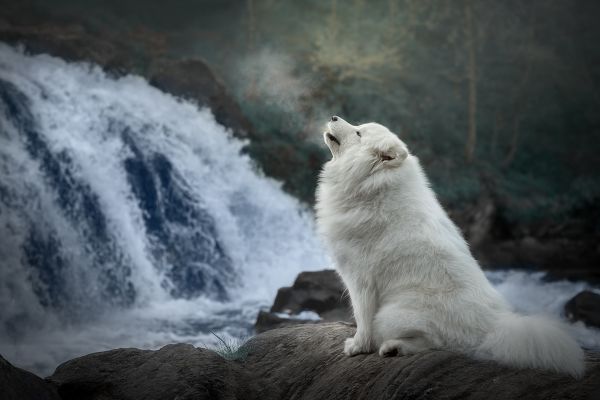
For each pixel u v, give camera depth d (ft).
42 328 36.58
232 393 14.02
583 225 64.85
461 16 88.43
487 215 62.75
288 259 56.90
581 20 95.14
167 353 14.92
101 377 14.57
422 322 12.87
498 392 11.11
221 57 81.20
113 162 51.42
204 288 50.06
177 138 57.62
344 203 14.53
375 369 12.96
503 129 86.48
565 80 89.86
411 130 79.05
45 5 72.69
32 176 44.80
